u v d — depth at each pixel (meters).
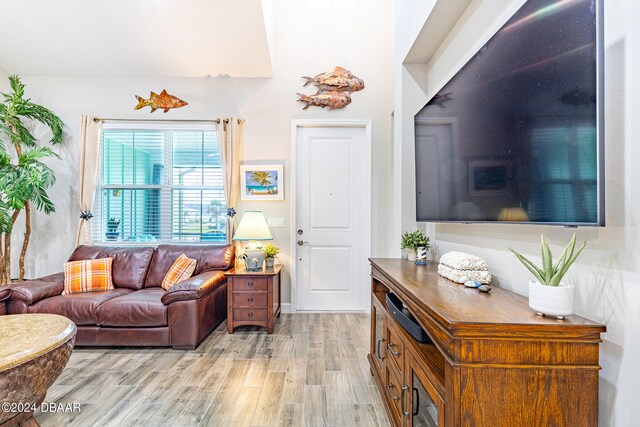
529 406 0.89
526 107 1.19
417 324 1.37
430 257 2.50
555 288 0.94
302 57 3.66
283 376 2.18
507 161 1.31
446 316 0.96
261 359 2.45
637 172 0.88
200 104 3.67
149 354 2.54
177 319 2.61
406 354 1.39
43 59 3.46
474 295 1.24
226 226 3.64
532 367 0.89
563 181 1.02
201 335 2.72
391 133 3.63
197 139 3.75
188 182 3.77
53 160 3.66
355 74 3.65
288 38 3.66
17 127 3.29
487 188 1.45
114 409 1.81
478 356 0.90
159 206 3.77
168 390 2.01
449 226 2.17
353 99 3.65
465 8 1.97
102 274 3.09
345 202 3.72
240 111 3.68
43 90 3.65
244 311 3.00
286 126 3.66
